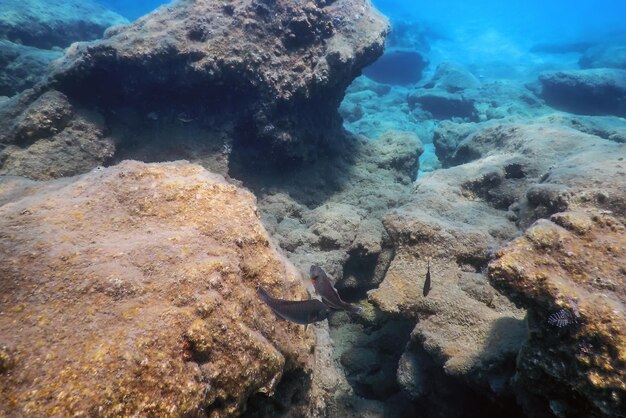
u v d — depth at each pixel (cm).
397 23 2819
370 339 506
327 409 395
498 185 526
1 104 600
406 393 358
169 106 634
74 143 561
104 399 144
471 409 337
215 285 206
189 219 255
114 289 188
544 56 2697
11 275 189
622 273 219
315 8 650
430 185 527
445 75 1797
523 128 656
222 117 630
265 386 206
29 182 351
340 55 623
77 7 1634
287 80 618
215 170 600
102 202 258
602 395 177
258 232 266
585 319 193
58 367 150
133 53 568
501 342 301
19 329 166
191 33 595
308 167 719
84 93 597
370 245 540
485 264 378
